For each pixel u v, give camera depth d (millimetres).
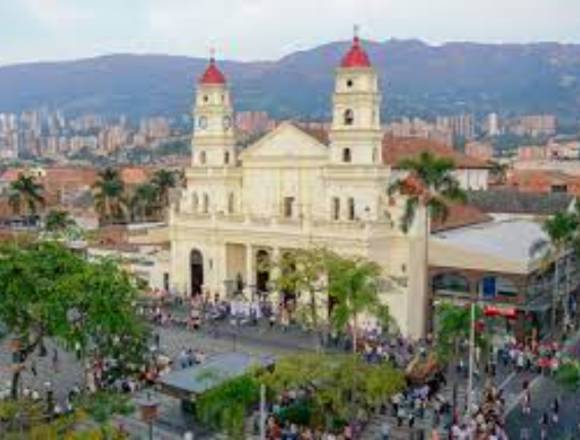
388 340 74625
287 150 90625
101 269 51562
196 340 74750
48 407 52875
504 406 57031
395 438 51656
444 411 55812
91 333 51094
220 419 47062
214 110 95875
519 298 73938
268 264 81250
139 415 55344
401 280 78500
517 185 141500
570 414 56188
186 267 96250
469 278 76438
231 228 90938
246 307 83375
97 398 48469
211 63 97688
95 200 146000
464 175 114000
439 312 65562
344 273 64812
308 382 48750
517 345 69812
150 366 61281
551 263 77812
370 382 49062
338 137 84250
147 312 84250
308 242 83750
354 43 83812
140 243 107812
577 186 140000
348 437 49719
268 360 58000
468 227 92812
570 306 86625
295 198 90750
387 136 107062
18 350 52969
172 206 97125
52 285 49031
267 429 50750
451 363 64375
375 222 80188
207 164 96750
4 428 43375
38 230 116375
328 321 70188
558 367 59719
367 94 82625
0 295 49312
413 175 81500
